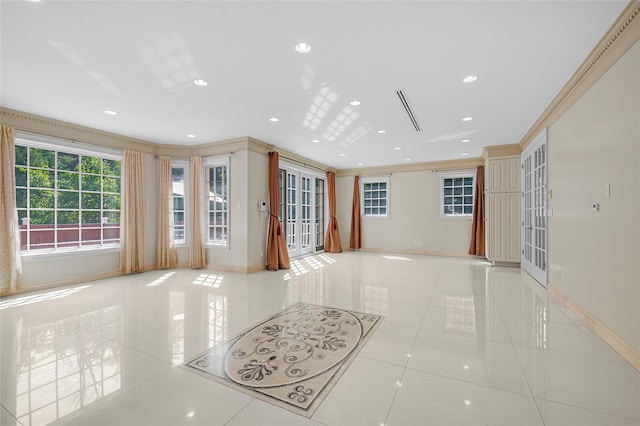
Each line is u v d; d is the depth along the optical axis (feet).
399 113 13.62
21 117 13.41
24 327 9.59
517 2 6.62
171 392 6.13
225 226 19.29
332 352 7.86
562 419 5.26
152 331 9.27
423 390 6.16
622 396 5.92
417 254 26.91
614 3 6.67
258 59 8.99
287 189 22.91
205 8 6.75
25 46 8.22
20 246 13.53
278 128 16.01
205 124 15.30
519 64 9.33
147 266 18.90
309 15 7.02
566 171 11.41
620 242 7.76
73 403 5.78
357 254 27.02
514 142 19.07
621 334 7.72
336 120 14.65
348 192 30.09
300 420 5.30
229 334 9.04
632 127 7.22
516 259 19.65
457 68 9.57
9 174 12.98
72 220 15.75
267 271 19.02
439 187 26.07
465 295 13.29
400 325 9.75
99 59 8.95
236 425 5.17
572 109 10.76
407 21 7.25
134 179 18.02
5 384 6.43
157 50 8.49
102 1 6.47
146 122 14.96
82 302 12.27
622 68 7.57
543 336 8.83
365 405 5.70
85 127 15.58
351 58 8.95
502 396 5.94
